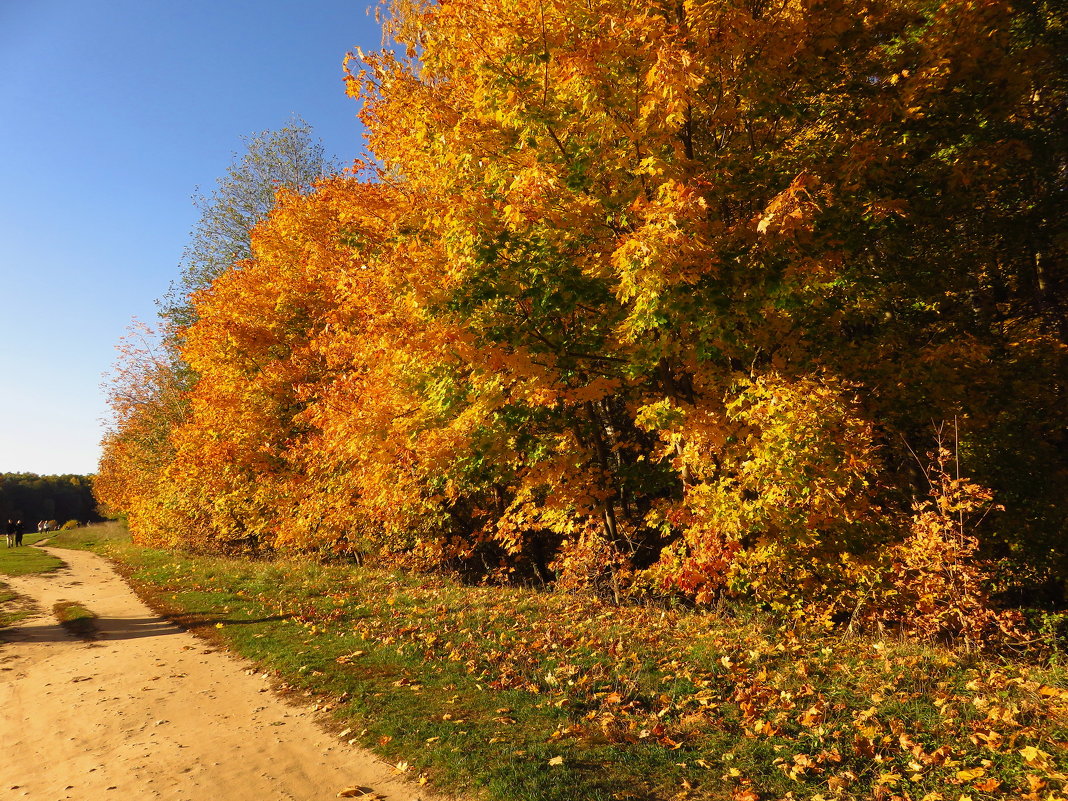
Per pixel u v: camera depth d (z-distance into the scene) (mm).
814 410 7516
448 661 7766
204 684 8219
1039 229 9969
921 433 9844
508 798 4555
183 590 15516
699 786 4512
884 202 7805
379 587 12992
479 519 16219
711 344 8102
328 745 5961
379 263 11570
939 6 8602
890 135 8258
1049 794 3832
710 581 9055
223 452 19031
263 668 8562
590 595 11398
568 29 7906
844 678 6098
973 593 7453
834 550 8539
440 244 9883
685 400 9844
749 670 6562
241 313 20047
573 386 10672
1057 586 10133
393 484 13648
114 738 6609
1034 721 4773
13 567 23656
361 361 12820
